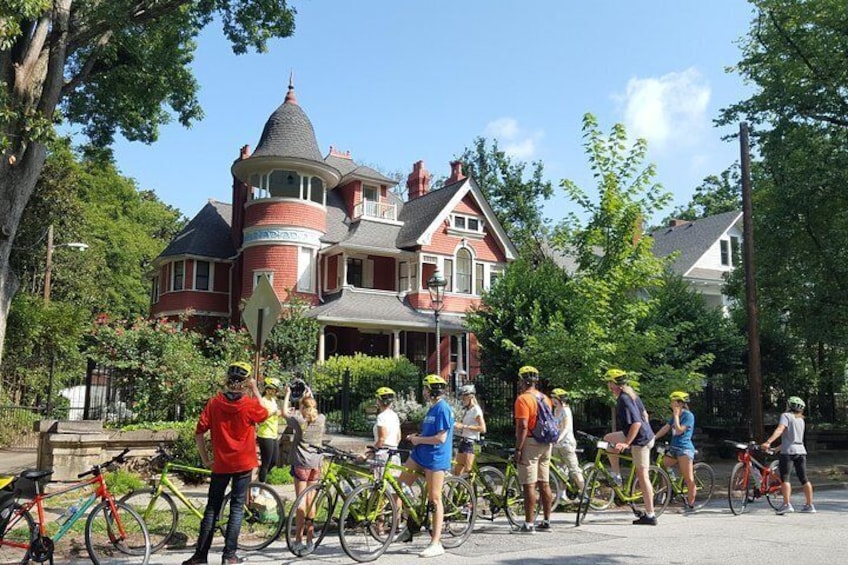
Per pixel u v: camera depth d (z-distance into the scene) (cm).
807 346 2572
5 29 1127
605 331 1442
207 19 1997
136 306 4612
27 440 1842
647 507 985
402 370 2352
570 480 1073
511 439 1789
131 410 1382
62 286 3250
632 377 1456
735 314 2625
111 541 711
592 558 741
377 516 753
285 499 1059
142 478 1152
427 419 765
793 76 2172
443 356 3212
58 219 3133
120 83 2048
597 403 1966
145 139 2256
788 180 2209
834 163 2114
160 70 2036
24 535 753
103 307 4022
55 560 719
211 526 688
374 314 2877
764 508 1199
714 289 3703
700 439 2042
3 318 1455
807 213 2188
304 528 788
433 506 757
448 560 730
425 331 3125
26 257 3047
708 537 880
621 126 1488
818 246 2208
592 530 934
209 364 1479
